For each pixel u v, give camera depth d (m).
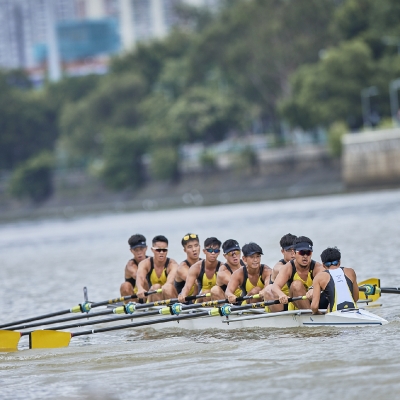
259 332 62.56
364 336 56.75
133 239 75.75
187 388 46.66
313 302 60.19
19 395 48.09
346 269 61.41
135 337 66.88
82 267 130.25
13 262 157.12
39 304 90.06
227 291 65.00
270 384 46.03
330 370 47.97
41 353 61.22
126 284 76.88
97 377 51.47
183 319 65.31
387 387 43.62
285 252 64.12
